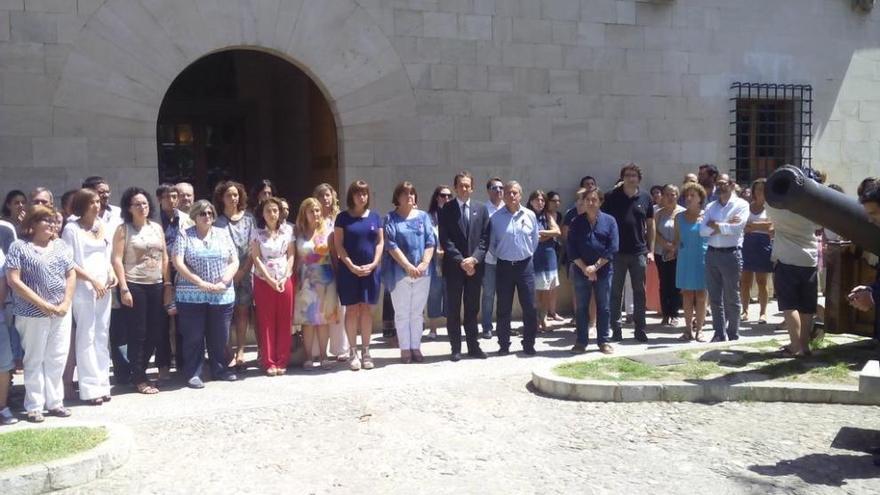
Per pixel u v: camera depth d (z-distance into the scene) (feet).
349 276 27.53
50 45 29.27
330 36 33.73
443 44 35.91
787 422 21.04
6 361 21.66
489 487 16.85
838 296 27.30
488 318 33.40
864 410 22.06
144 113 30.89
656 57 40.32
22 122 28.99
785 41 43.11
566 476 17.40
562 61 38.34
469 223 29.12
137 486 17.15
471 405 22.93
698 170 41.52
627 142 39.93
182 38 31.19
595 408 22.54
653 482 16.98
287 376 26.99
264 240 27.14
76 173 29.89
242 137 47.03
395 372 27.25
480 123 36.83
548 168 38.32
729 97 42.01
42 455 17.67
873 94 45.39
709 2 41.27
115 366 25.86
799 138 43.78
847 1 44.39
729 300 30.45
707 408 22.49
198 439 20.24
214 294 25.86
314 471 17.93
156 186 31.22
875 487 16.60
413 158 35.65
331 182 39.73
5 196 28.78
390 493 16.63
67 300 22.41
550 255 34.42
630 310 37.01
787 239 26.35
